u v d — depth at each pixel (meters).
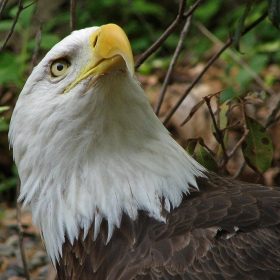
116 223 7.93
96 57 7.78
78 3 21.97
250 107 16.02
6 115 17.67
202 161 9.91
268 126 11.20
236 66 18.61
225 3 21.67
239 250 7.38
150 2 22.52
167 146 8.24
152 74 19.91
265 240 7.49
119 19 21.89
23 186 8.52
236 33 10.05
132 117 8.01
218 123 9.62
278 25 9.43
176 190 8.05
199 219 7.69
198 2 10.23
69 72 8.07
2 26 15.73
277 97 16.45
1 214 15.25
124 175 8.02
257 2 20.33
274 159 14.95
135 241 7.75
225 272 7.25
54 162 8.17
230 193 8.11
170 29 10.43
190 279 7.22
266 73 18.20
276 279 7.27
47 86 8.21
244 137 9.52
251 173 14.42
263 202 7.90
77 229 8.09
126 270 7.51
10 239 14.13
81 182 8.11
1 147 17.33
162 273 7.31
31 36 19.72
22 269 12.89
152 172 8.05
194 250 7.38
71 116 7.99
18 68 14.17
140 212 7.95
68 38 8.20
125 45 7.54
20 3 10.17
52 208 8.23
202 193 8.20
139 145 8.10
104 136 8.03
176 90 18.05
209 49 20.05
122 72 7.77
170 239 7.57
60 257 8.38
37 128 8.24
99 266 7.85
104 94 7.84
